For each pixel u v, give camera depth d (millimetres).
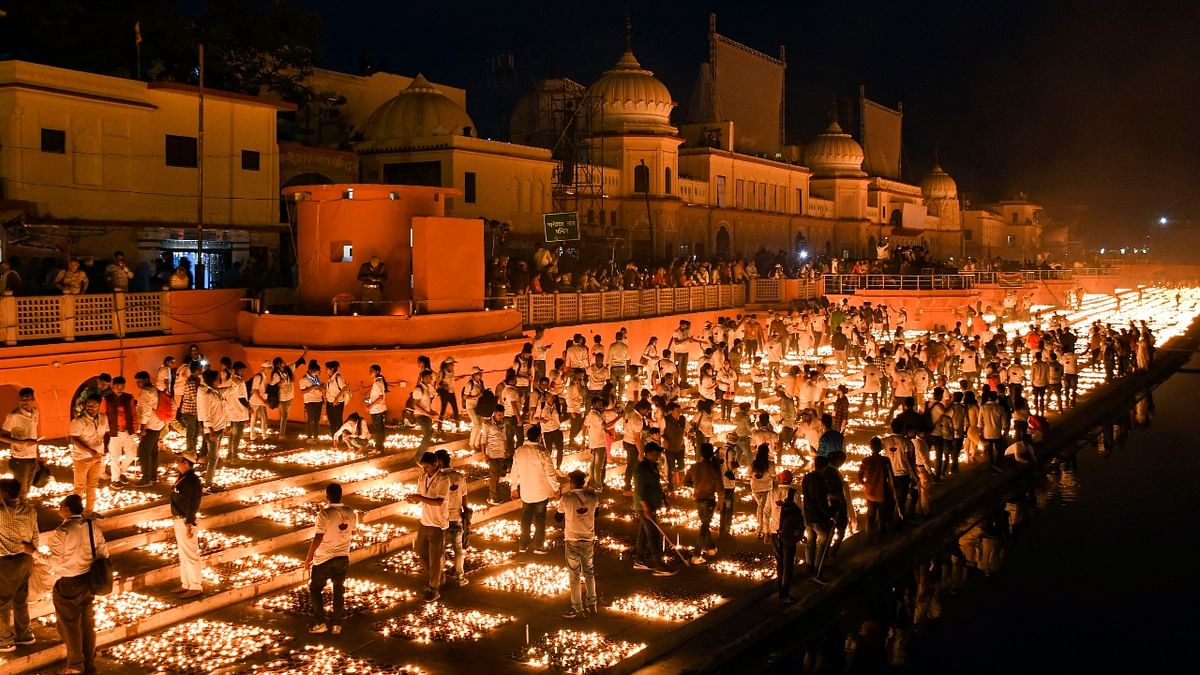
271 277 28594
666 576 14844
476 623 12922
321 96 37969
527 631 12680
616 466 21391
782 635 13797
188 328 23531
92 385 17016
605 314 32594
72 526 11000
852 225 67500
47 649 11500
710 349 25578
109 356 21484
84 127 26031
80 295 21062
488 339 25531
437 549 13688
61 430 20688
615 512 18438
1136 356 39969
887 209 73062
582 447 22438
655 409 20156
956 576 17141
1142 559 18266
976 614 15508
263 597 13828
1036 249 101875
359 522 16734
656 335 35500
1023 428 23969
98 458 15102
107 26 31500
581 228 42500
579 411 21453
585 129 47562
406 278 24547
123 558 14305
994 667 13594
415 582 14508
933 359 31250
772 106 62469
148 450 17078
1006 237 101562
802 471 21625
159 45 32531
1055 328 38438
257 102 30328
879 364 28625
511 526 17141
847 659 13570
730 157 54500
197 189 29016
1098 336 38938
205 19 33875
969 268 56406
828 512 14945
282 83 36281
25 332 20109
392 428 22594
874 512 17234
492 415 18844
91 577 11070
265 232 30938
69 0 30938
